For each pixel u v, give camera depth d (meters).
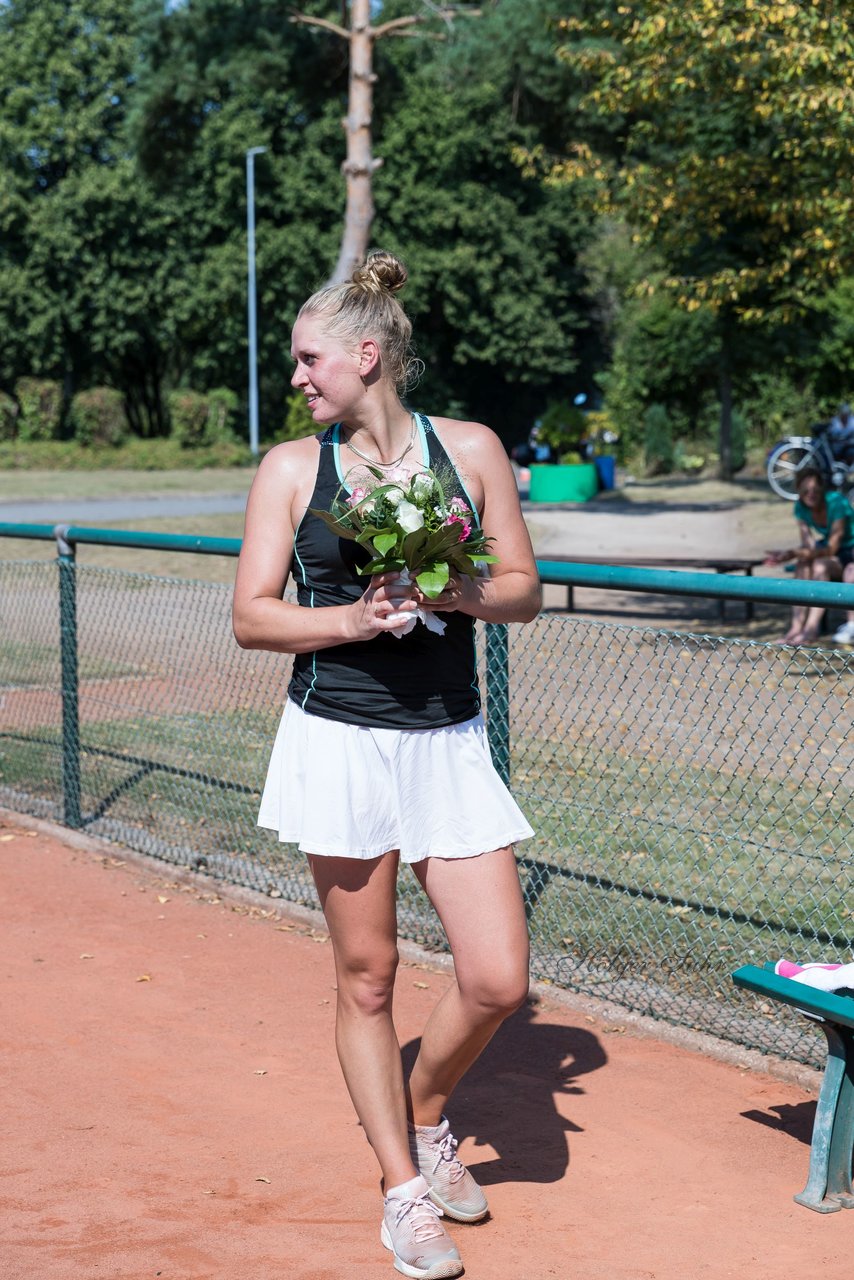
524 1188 3.20
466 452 2.86
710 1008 4.21
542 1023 4.25
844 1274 2.81
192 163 44.56
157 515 22.39
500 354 49.72
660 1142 3.45
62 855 6.10
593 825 5.26
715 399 41.91
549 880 5.07
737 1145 3.43
